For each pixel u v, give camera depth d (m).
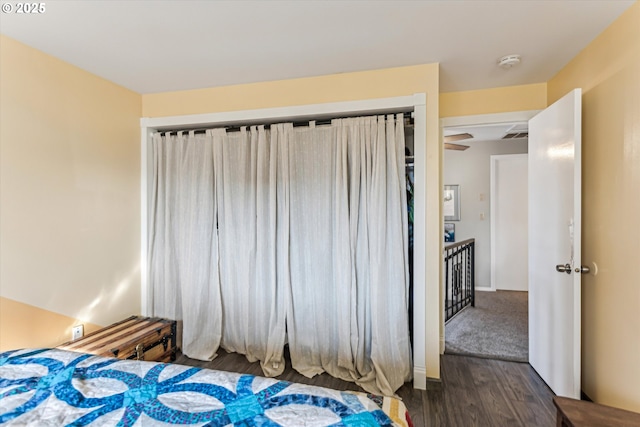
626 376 1.64
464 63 2.22
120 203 2.63
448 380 2.34
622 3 1.55
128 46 1.99
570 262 1.93
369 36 1.88
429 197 2.23
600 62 1.83
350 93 2.37
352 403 1.07
